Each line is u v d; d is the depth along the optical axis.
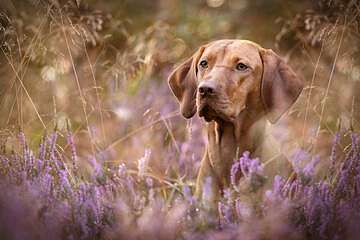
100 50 13.76
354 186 7.07
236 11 19.36
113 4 17.56
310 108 10.20
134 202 6.62
